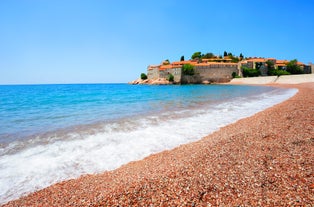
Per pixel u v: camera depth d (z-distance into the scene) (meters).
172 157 8.16
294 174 5.36
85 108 25.09
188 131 12.69
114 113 20.50
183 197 4.77
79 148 9.86
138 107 25.02
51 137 11.84
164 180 5.68
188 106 24.92
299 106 17.75
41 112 21.98
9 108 26.16
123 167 7.70
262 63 121.94
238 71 128.25
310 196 4.36
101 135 12.09
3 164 8.05
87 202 5.01
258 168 5.94
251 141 8.65
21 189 6.30
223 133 11.42
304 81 78.38
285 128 10.34
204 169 6.20
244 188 4.96
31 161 8.35
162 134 12.09
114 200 4.90
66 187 6.27
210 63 130.38
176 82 125.44
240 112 19.36
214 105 25.28
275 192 4.67
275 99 29.83
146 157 8.65
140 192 5.15
